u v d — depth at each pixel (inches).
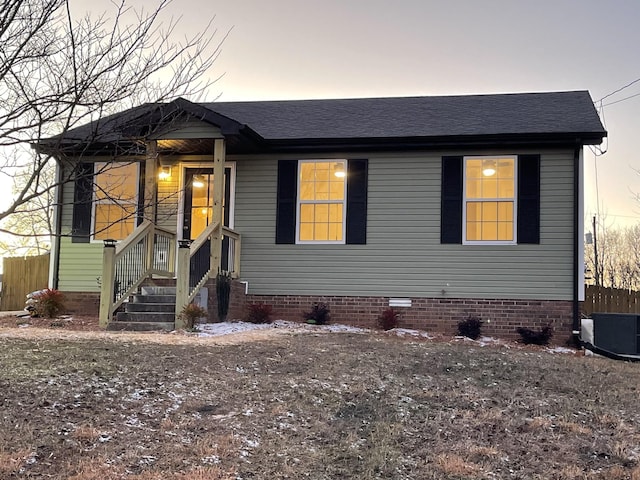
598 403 255.0
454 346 389.4
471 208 480.7
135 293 444.5
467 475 177.6
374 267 488.7
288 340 366.0
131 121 242.7
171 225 513.3
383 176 493.4
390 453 189.9
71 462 165.3
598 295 569.9
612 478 178.1
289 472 172.7
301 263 498.3
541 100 550.0
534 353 390.0
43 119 201.2
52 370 249.8
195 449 182.2
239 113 571.2
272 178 508.4
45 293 477.7
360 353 332.2
